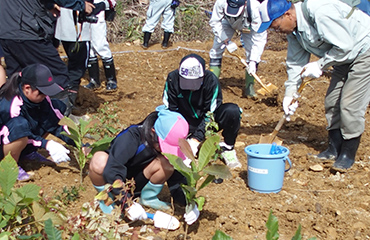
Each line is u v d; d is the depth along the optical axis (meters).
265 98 7.54
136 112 6.80
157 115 3.76
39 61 5.68
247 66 6.87
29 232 3.37
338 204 4.49
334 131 5.34
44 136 5.00
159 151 3.78
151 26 10.03
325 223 4.18
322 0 4.57
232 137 4.99
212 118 4.43
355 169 5.14
